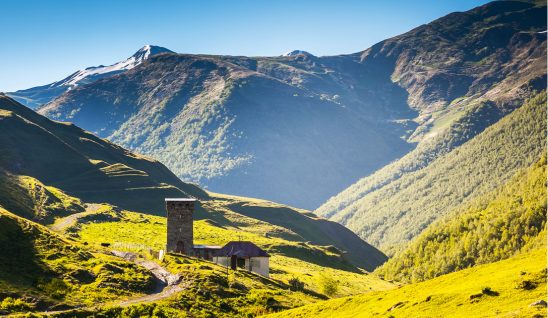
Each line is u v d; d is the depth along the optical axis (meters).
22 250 118.75
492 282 74.81
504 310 63.34
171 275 124.88
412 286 90.56
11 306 94.12
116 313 97.81
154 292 115.00
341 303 93.25
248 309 112.44
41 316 91.25
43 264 115.44
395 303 79.06
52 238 129.38
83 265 120.38
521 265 80.69
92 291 108.31
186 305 107.75
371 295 92.50
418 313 71.50
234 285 123.50
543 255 82.75
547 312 56.94
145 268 127.00
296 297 128.75
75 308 98.44
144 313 99.88
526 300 64.19
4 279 103.94
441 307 71.38
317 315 91.50
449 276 88.38
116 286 112.25
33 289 103.38
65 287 107.00
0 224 124.50
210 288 117.69
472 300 69.44
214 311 107.75
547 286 66.50
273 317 97.69
